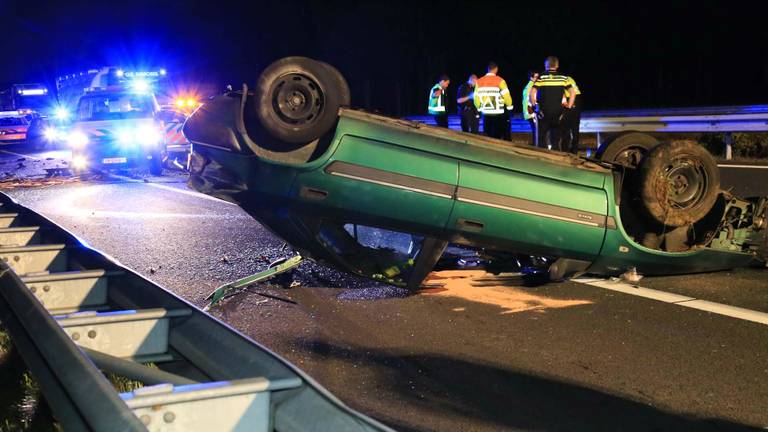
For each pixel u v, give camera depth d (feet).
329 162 20.85
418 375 17.42
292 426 9.37
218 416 9.61
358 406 15.70
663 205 23.30
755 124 56.18
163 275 27.86
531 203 21.95
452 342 19.69
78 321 13.03
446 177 21.30
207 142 21.45
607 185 22.79
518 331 20.44
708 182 23.68
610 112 74.43
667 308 22.25
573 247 22.74
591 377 17.04
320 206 21.29
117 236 35.70
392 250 23.84
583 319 21.38
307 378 9.73
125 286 16.63
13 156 98.12
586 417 14.96
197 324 12.99
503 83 45.24
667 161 23.17
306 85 20.57
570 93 38.63
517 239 22.20
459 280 26.04
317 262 23.77
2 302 15.93
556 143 39.40
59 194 53.01
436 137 21.36
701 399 15.72
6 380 16.28
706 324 20.66
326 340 20.08
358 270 23.08
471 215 21.56
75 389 9.84
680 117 60.18
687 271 25.12
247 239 34.27
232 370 11.19
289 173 20.93
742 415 14.94
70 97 94.58
